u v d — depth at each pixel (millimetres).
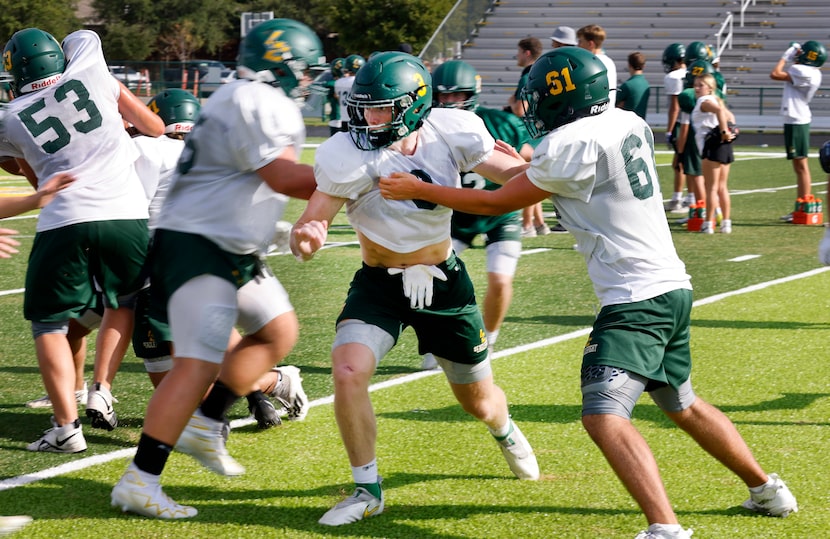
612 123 8883
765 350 15969
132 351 16719
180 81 89375
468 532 9336
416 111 9141
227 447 11836
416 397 13781
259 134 9242
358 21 94375
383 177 9109
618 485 10484
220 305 9484
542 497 10180
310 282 22266
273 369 12461
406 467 11094
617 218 8844
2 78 12430
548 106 8984
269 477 10836
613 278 8906
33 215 33500
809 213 30734
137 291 12008
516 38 72812
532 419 12695
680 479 10555
